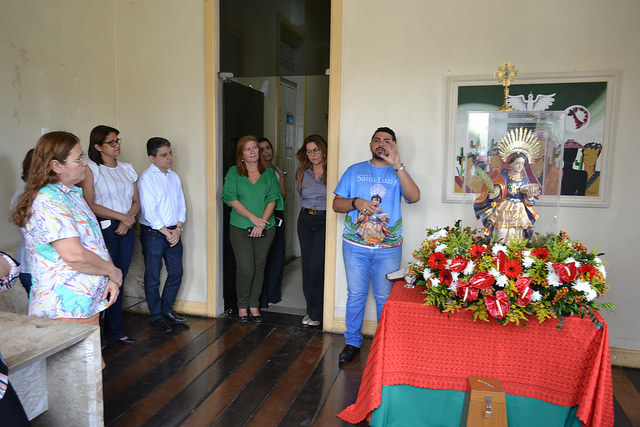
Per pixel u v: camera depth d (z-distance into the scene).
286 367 2.90
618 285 2.95
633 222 2.90
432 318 2.04
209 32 3.52
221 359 3.01
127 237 3.22
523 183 2.05
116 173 3.18
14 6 2.87
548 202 2.06
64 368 1.79
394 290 2.29
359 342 3.11
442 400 2.07
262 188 3.58
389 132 2.71
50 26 3.12
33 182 1.88
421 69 3.14
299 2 3.45
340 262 3.41
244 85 4.04
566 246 2.00
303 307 4.11
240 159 3.53
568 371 1.92
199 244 3.74
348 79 3.27
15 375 1.69
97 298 2.07
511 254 1.96
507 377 2.00
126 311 3.88
